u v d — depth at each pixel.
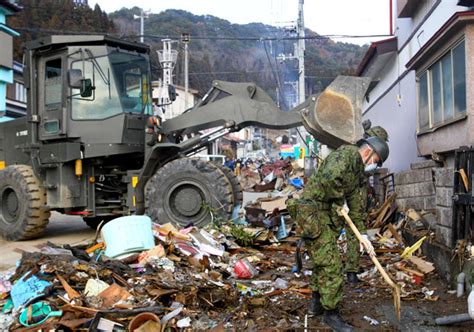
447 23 6.49
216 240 6.25
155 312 3.48
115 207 8.23
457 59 6.68
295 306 4.07
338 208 3.57
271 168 22.95
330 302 3.52
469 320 3.36
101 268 4.24
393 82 11.38
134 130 7.88
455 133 6.76
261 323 3.65
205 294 4.00
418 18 9.27
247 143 53.06
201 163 7.31
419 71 8.53
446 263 4.60
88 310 3.47
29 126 8.13
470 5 6.76
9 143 9.10
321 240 3.57
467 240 4.32
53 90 7.91
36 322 3.50
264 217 6.92
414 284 4.64
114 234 5.09
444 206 4.89
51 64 7.96
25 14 26.50
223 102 7.97
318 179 3.62
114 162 8.25
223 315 3.78
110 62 7.69
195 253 5.30
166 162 7.96
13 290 3.84
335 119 5.79
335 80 5.96
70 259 4.27
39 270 4.03
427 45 7.45
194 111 8.09
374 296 4.36
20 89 19.66
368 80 5.91
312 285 3.71
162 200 7.33
